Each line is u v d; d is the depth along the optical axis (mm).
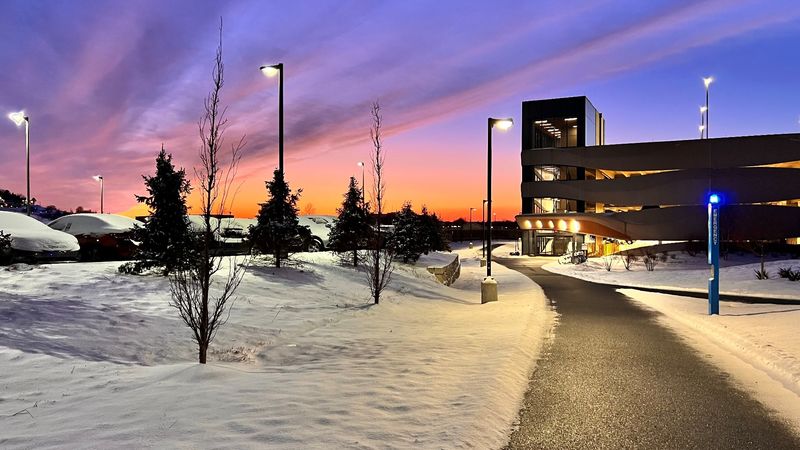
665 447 4887
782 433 5254
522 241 68500
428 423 5062
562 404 6211
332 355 8406
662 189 56719
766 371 7930
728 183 53906
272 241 16609
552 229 63312
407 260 27375
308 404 5469
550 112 66938
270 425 4777
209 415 4965
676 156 56625
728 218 50344
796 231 50250
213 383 6074
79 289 10227
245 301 11695
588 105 68312
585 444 4953
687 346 9977
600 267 42375
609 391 6789
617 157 59781
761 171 52656
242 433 4551
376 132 15852
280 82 16844
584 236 68625
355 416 5160
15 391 5488
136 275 11984
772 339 9820
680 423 5555
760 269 29312
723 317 13359
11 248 13289
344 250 20953
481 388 6289
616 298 19875
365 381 6551
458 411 5438
